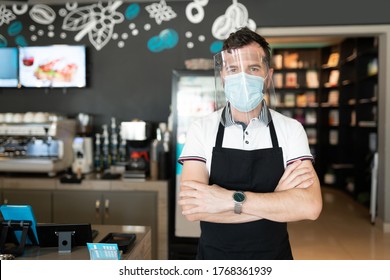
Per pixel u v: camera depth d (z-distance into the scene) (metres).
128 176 3.88
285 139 1.45
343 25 4.51
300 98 7.93
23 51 4.52
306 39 7.30
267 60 1.46
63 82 4.51
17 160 3.94
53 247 1.73
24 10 4.64
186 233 3.88
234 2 4.48
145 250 1.94
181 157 1.49
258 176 1.43
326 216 5.51
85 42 4.60
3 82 4.56
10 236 1.70
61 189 3.92
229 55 1.43
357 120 6.38
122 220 3.85
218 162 1.44
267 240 1.39
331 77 7.56
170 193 3.91
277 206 1.29
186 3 4.50
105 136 4.39
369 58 6.29
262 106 1.47
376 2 4.47
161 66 4.54
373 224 5.05
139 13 4.55
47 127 3.87
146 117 4.57
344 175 7.32
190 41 4.50
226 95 1.46
